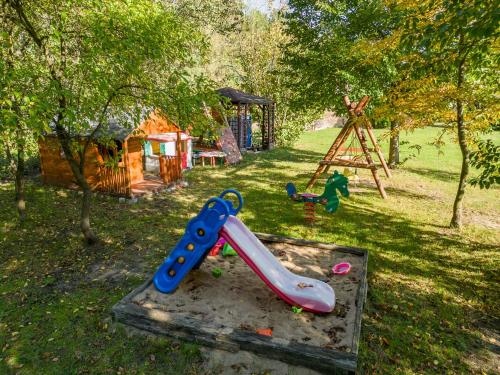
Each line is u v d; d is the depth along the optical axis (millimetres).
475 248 7230
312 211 8500
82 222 6918
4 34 5172
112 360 3963
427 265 6426
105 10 5570
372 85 13516
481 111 6828
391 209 9930
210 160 16812
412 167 16391
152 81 6422
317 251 6629
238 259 6262
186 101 5867
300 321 4406
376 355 4070
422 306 5102
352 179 13680
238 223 5035
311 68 14805
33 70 5691
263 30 25125
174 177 12203
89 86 5777
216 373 3752
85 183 6809
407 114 7719
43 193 10883
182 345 4078
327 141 26297
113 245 7043
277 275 4766
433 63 5195
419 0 6129
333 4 14102
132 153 11781
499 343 4359
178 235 7613
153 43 5738
